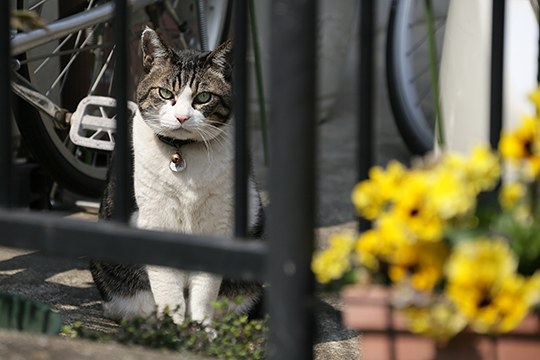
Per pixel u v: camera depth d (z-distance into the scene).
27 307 3.15
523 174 2.42
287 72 2.39
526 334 2.30
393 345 2.37
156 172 4.30
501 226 2.33
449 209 2.25
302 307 2.46
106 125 4.59
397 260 2.33
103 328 4.13
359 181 2.51
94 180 5.43
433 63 3.43
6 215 2.72
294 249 2.44
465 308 2.21
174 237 2.57
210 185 4.32
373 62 2.46
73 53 5.06
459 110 4.09
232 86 4.45
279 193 2.44
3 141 2.74
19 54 4.73
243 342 3.31
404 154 7.29
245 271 2.51
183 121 4.23
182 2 5.51
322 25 7.44
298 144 2.41
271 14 2.39
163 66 4.38
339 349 3.99
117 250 2.61
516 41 3.89
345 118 8.29
